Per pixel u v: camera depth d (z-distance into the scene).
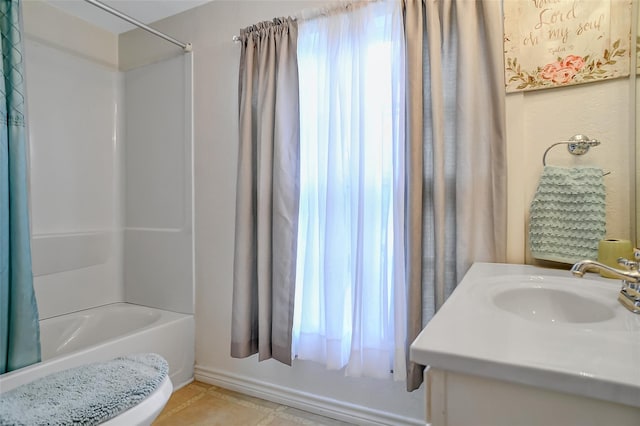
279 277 1.65
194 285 2.09
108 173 2.34
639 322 0.61
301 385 1.75
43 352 1.88
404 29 1.42
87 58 2.21
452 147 1.36
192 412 1.71
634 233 1.10
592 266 0.74
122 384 1.01
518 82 1.29
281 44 1.67
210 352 2.03
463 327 0.59
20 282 1.31
